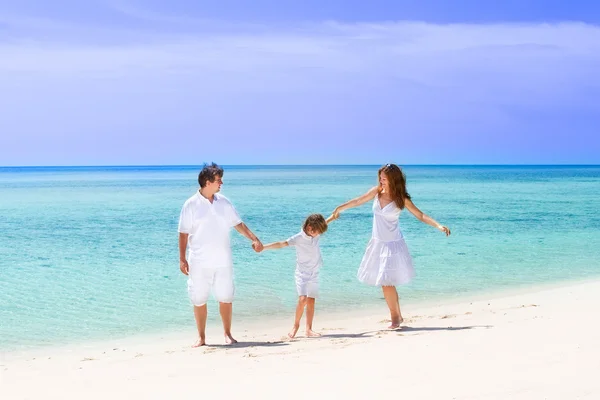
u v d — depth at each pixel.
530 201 42.53
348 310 9.77
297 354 6.10
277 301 10.62
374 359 5.48
